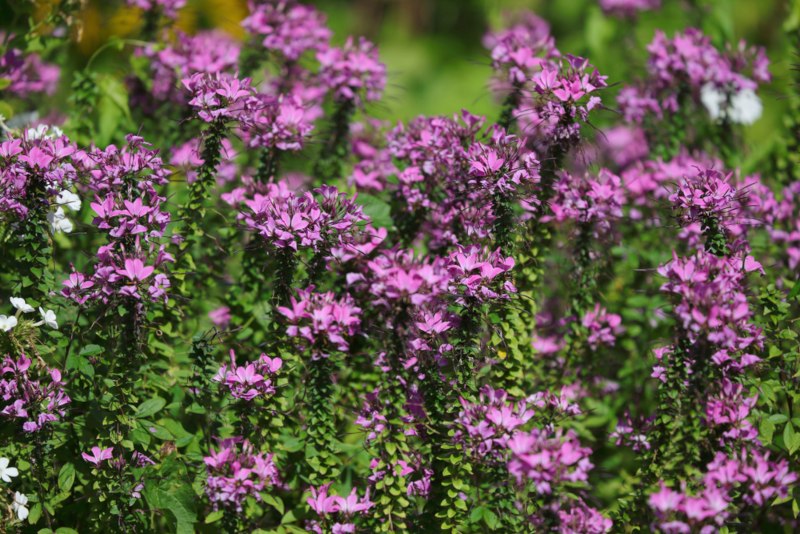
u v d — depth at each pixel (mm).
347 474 2545
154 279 2447
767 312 2521
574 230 2590
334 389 2500
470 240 2527
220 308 2637
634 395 2689
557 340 2646
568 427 2615
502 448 2438
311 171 2721
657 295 2689
